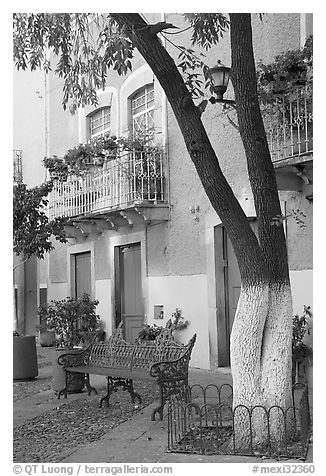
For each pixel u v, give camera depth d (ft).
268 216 20.52
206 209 37.09
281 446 19.75
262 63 31.17
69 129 53.57
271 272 20.66
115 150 43.11
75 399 29.81
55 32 33.55
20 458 20.21
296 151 29.50
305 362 29.37
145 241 42.52
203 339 37.06
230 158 34.96
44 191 36.45
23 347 36.11
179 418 22.40
